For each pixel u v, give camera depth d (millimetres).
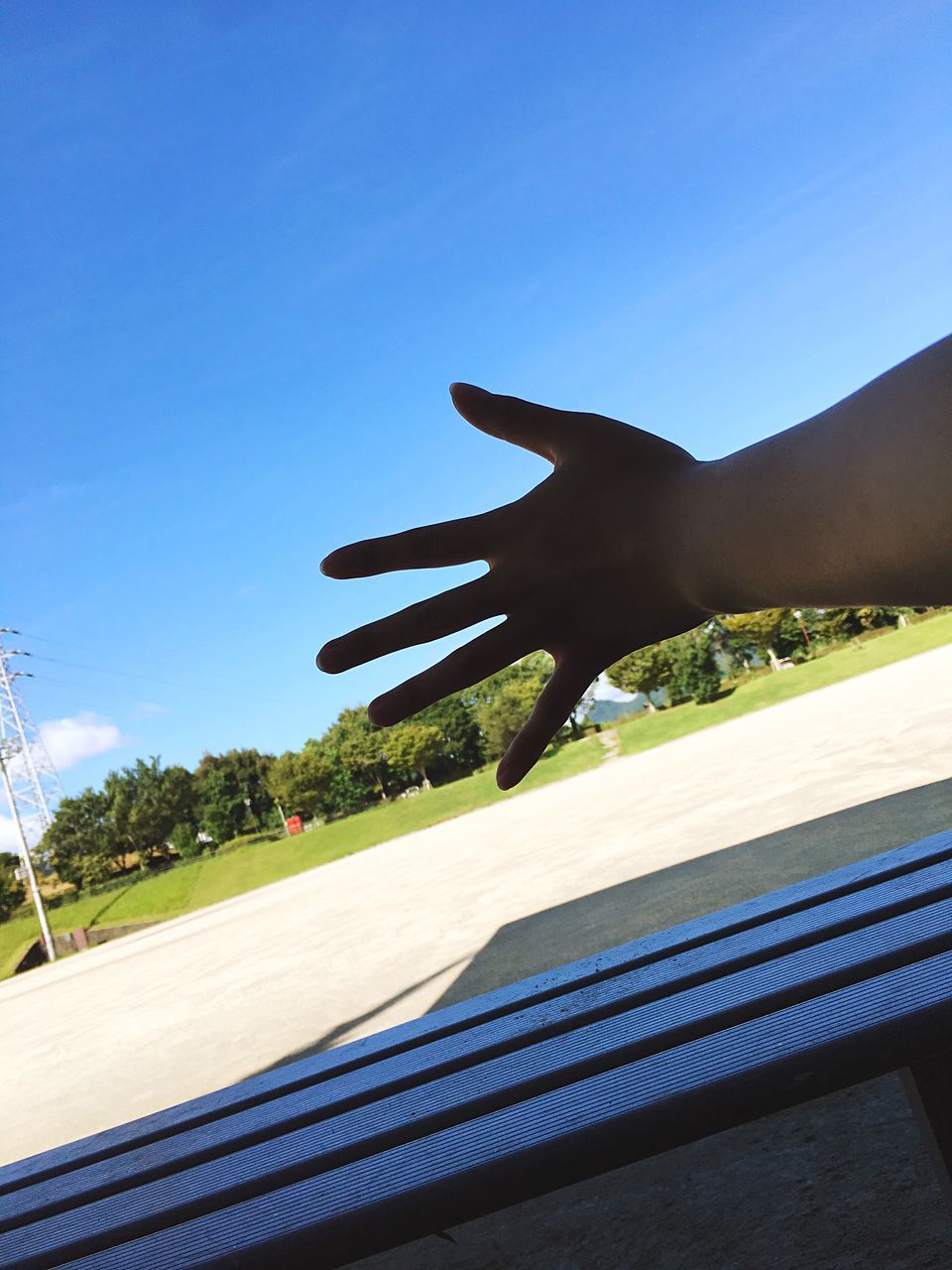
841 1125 1870
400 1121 721
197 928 20391
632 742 37469
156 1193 768
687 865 6383
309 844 41656
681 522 502
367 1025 4812
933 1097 801
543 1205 1884
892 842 5023
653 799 12578
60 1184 885
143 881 46844
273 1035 5383
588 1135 608
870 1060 610
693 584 514
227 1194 701
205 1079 4828
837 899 953
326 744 62438
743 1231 1626
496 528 568
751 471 459
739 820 7828
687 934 1001
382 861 20734
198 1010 7422
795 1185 1714
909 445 362
